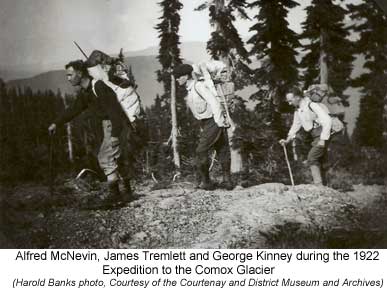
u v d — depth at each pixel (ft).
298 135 28.19
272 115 33.32
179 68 23.88
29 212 22.41
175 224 20.27
